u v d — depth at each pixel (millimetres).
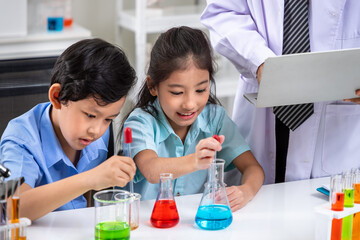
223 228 1469
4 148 1578
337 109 1895
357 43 1884
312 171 1957
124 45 3861
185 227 1475
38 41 3193
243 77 1997
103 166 1451
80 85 1453
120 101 1522
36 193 1456
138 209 1458
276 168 1999
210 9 1930
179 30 1759
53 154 1657
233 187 1653
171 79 1697
